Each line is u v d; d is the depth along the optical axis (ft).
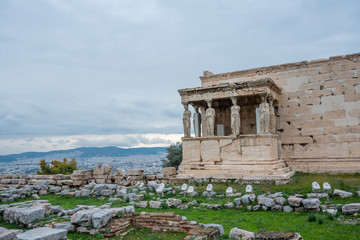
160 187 62.59
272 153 76.69
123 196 61.57
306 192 54.49
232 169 76.84
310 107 85.15
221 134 93.97
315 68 85.25
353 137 79.97
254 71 92.99
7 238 34.63
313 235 33.24
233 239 31.99
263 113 76.89
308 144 84.69
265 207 46.14
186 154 84.02
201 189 65.00
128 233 38.29
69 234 38.86
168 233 37.60
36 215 44.42
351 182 62.08
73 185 85.66
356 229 34.30
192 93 85.66
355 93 80.53
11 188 85.25
